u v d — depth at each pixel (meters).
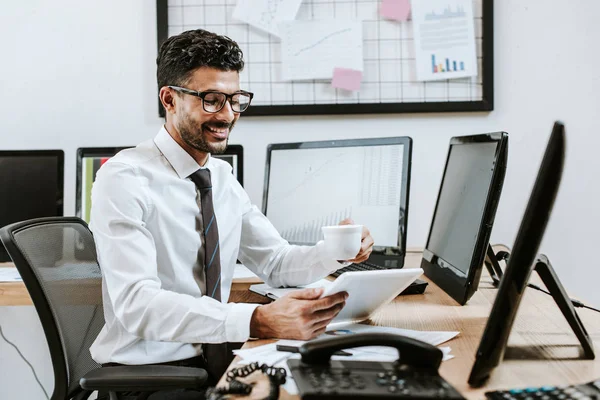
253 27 2.15
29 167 2.01
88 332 1.30
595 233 2.17
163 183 1.35
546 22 2.13
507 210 2.18
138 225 1.22
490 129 2.17
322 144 1.92
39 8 2.18
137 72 2.19
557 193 0.69
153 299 1.11
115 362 1.28
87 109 2.20
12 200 2.00
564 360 0.86
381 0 2.14
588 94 2.13
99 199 1.26
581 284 2.18
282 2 2.14
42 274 1.17
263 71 2.16
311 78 2.15
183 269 1.37
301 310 0.99
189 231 1.38
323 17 2.14
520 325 1.08
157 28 2.15
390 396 0.63
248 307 1.05
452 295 1.33
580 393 0.65
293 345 0.95
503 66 2.15
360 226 1.18
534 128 2.16
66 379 1.13
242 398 0.73
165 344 1.30
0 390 2.25
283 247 1.55
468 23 2.12
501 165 1.19
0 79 2.19
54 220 1.32
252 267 1.57
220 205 1.48
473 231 1.27
